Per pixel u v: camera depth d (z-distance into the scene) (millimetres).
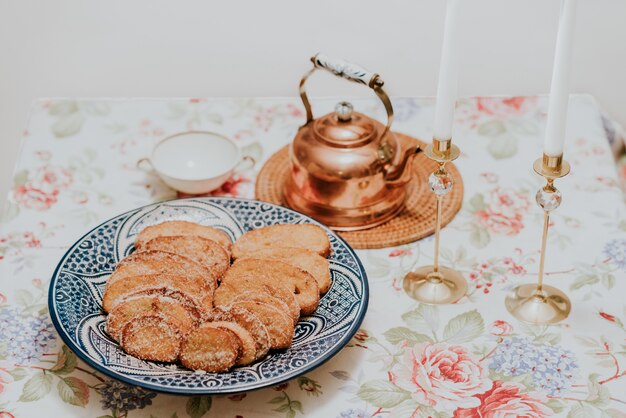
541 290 1038
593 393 938
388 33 1615
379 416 923
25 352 989
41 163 1248
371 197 1129
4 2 1588
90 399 942
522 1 1576
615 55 1647
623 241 1112
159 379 890
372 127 1127
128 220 1088
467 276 1077
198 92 1688
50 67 1661
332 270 1031
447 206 1168
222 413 931
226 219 1110
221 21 1607
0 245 1118
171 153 1228
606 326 1009
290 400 941
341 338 933
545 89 1672
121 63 1657
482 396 939
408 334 1007
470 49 1638
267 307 942
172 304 950
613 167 1229
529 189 1200
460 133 1299
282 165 1241
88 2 1589
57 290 979
